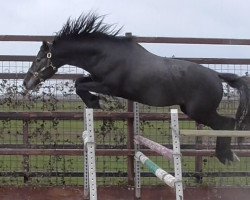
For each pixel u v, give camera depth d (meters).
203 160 8.72
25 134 8.41
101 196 8.33
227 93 8.50
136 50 7.67
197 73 7.60
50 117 8.21
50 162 8.59
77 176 8.51
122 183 8.47
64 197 8.31
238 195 8.46
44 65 7.70
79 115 8.20
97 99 7.66
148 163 6.53
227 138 7.74
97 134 8.48
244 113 7.59
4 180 8.52
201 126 8.59
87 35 7.65
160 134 8.50
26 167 8.47
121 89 7.66
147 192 8.32
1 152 8.14
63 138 8.50
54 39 7.71
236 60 8.48
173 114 5.02
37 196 8.27
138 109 8.16
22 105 8.38
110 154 8.23
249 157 8.88
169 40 8.32
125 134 8.48
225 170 8.86
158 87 7.55
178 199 4.96
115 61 7.55
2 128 8.44
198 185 8.52
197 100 7.60
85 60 7.65
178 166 5.00
